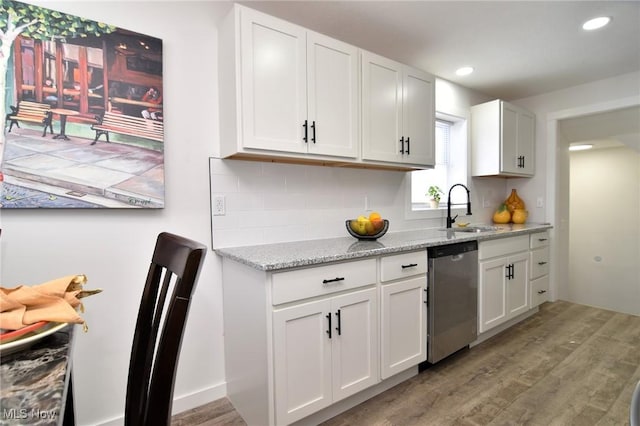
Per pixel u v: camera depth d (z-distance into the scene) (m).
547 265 3.25
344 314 1.64
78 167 1.42
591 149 5.26
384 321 1.81
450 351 2.17
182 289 0.68
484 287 2.46
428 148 2.46
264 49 1.67
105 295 1.53
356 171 2.47
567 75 3.02
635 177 4.90
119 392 1.58
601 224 5.26
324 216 2.28
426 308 2.04
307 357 1.51
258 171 1.98
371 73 2.10
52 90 1.36
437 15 2.02
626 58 2.66
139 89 1.57
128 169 1.54
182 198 1.74
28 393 0.50
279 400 1.43
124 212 1.57
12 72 1.29
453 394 1.85
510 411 1.69
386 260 1.82
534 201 3.62
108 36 1.49
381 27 2.15
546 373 2.06
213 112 1.83
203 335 1.81
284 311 1.44
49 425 0.46
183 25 1.73
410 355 1.95
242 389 1.66
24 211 1.35
